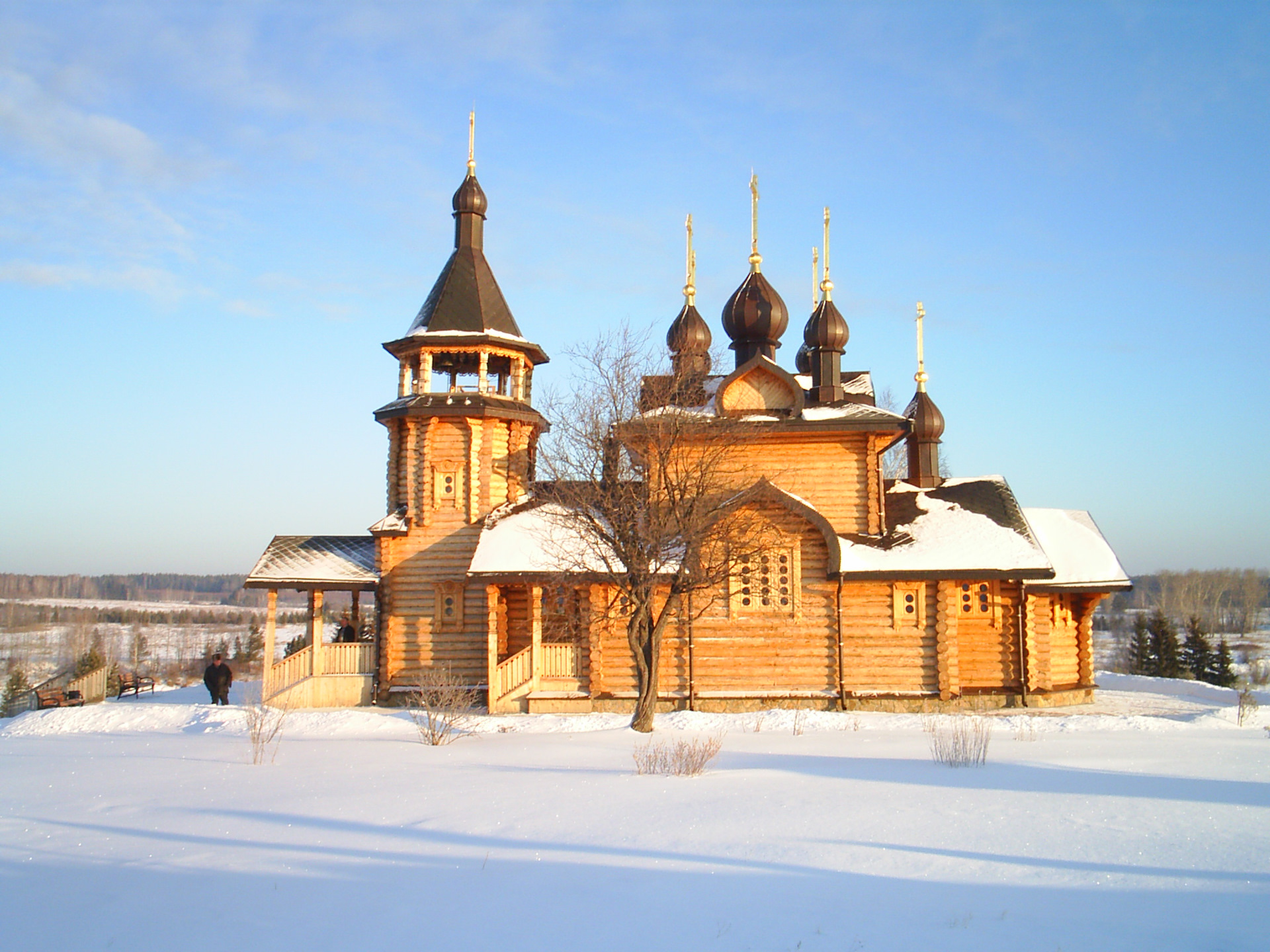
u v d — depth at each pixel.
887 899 7.79
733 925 7.20
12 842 10.49
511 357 30.78
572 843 9.78
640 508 22.97
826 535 26.03
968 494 29.05
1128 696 31.23
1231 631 108.44
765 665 26.34
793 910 7.53
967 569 25.70
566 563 25.55
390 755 17.52
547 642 27.30
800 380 32.84
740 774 14.21
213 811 11.84
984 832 9.99
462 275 31.25
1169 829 10.11
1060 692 28.39
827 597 26.44
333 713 24.58
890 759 16.06
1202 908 7.55
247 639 104.56
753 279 31.39
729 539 23.00
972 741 18.00
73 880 8.88
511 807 11.61
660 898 7.89
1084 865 8.75
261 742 19.08
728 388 28.62
